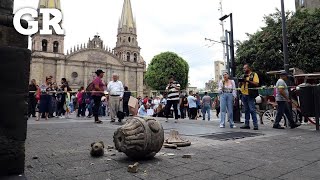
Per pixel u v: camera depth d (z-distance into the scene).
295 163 3.65
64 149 4.46
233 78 11.55
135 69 69.56
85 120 11.72
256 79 8.31
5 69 2.33
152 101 19.86
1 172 2.27
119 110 10.38
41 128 7.74
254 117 8.20
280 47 24.55
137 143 3.60
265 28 26.17
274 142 5.48
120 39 74.38
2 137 2.29
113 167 3.34
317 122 8.04
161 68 57.81
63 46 58.66
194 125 9.45
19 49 2.40
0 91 2.30
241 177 2.99
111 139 5.64
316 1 29.70
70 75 58.88
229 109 8.83
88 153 4.15
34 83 13.30
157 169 3.28
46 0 53.56
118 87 10.35
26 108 2.42
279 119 8.60
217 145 5.06
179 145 4.86
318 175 3.08
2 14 2.34
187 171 3.20
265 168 3.38
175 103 11.27
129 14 75.88
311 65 22.34
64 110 15.23
